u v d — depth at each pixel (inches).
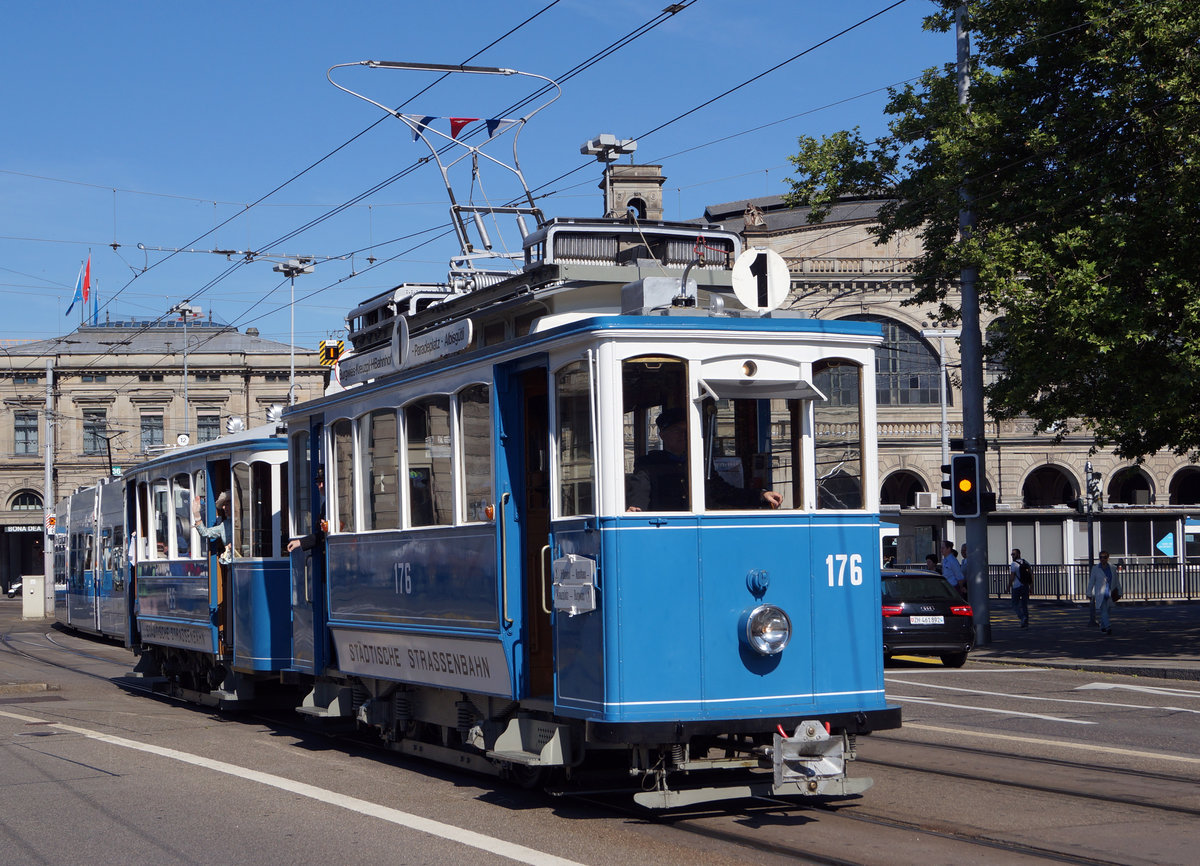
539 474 377.7
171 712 658.2
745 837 322.3
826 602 344.5
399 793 399.5
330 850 317.7
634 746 335.9
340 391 513.3
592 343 334.3
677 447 336.2
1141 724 537.6
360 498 473.1
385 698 471.5
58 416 2679.6
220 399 2896.2
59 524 1601.9
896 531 2075.5
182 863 310.0
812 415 349.1
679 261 448.1
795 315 368.5
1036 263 829.8
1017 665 864.3
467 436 391.2
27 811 378.0
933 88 964.0
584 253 440.5
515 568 369.4
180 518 697.6
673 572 329.7
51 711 652.7
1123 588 1723.7
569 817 352.5
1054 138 847.1
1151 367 829.8
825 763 328.8
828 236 2278.5
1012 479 2372.0
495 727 384.5
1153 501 2358.5
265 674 597.9
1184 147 797.9
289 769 454.0
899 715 348.2
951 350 2285.9
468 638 386.0
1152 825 335.3
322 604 518.9
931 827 333.4
